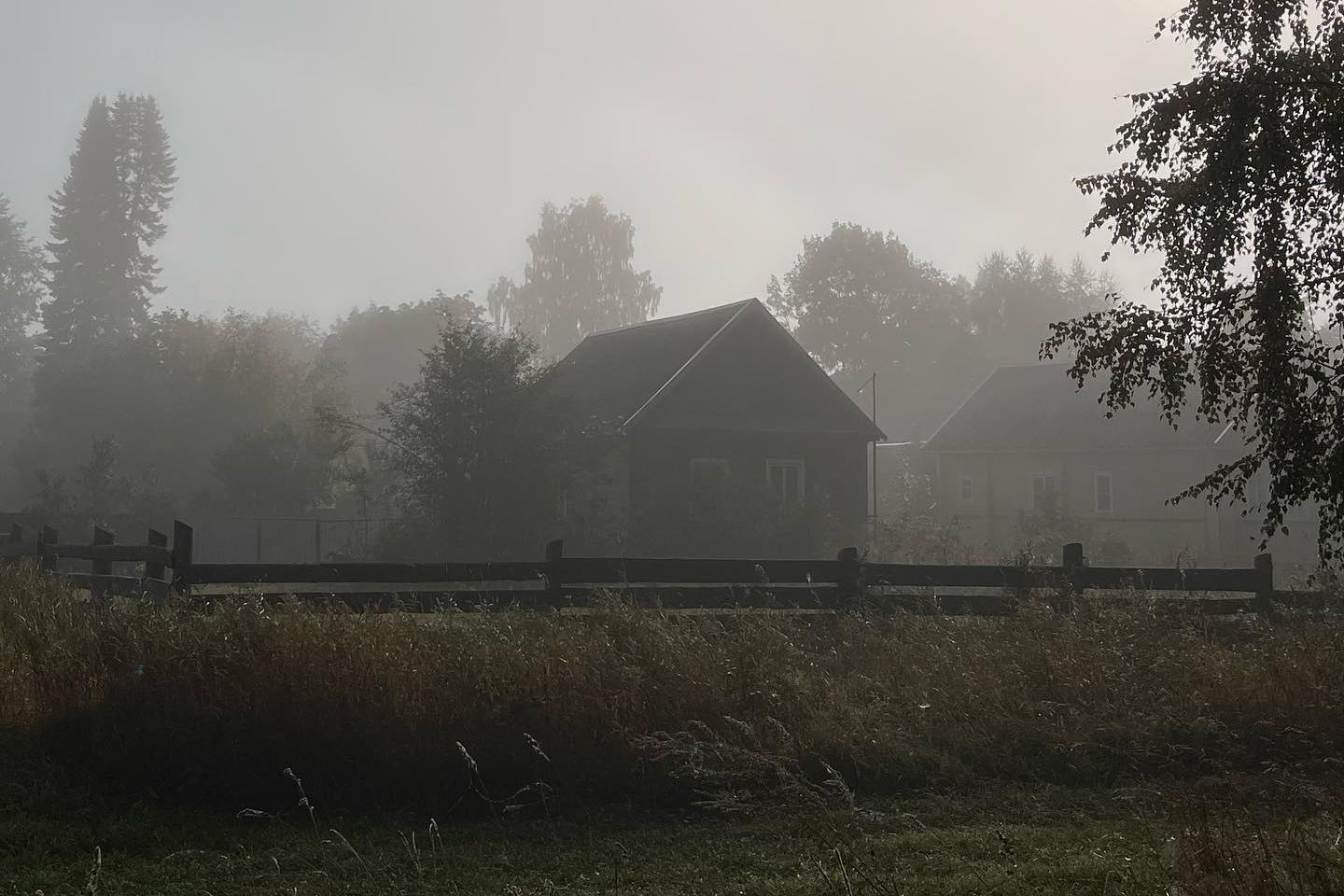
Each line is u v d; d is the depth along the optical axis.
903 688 9.34
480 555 27.41
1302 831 5.48
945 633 10.68
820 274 95.81
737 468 35.91
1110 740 8.82
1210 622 12.63
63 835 6.49
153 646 8.12
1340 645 10.49
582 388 40.12
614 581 12.02
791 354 37.16
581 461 29.55
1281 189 8.91
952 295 99.19
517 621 9.53
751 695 8.31
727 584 12.47
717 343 36.00
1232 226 9.04
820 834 6.79
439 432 27.64
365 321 85.44
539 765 7.61
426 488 27.78
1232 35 9.27
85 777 7.41
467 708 7.84
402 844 6.69
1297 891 4.79
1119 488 44.06
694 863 6.39
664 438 34.88
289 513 39.84
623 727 7.86
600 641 8.69
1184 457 42.28
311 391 55.72
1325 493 8.73
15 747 7.72
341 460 43.97
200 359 57.00
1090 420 45.94
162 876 6.00
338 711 7.67
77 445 55.75
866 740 8.25
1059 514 41.41
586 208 102.06
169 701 7.65
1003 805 7.65
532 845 6.75
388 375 82.25
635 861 6.44
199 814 7.07
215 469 41.22
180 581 11.08
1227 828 5.71
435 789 7.51
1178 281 9.27
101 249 87.56
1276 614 13.20
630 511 30.84
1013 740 8.70
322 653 7.96
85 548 14.10
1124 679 9.45
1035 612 11.02
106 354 59.66
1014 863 6.19
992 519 47.72
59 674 8.16
